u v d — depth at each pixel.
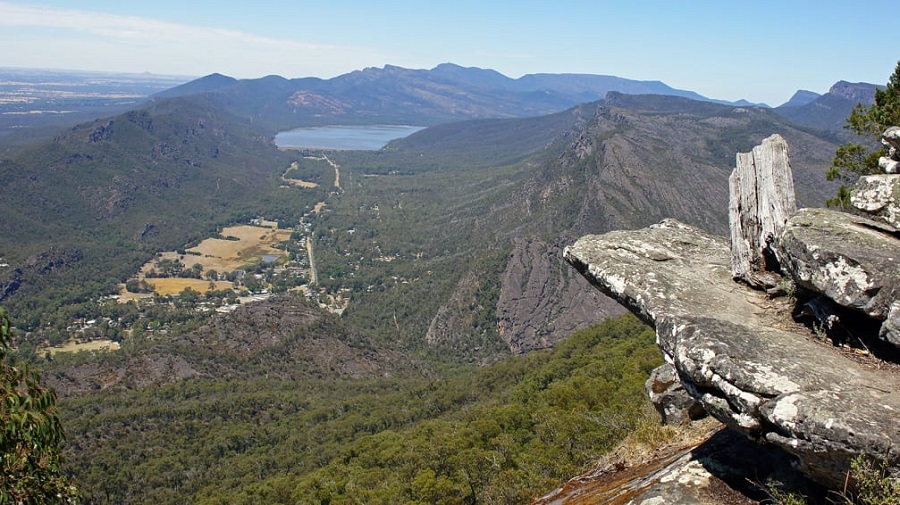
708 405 8.54
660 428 14.11
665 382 14.79
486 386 79.00
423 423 61.53
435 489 33.69
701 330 8.87
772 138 11.83
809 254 9.04
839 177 20.81
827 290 8.73
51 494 9.56
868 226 9.76
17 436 9.20
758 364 8.04
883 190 10.39
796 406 7.32
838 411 7.08
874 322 8.74
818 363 8.21
